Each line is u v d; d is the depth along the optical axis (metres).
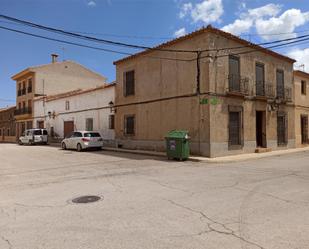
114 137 21.95
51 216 5.38
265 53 18.86
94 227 4.72
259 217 5.10
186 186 7.86
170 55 17.06
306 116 23.44
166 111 17.23
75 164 13.02
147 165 12.47
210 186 7.81
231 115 16.09
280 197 6.51
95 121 24.31
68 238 4.27
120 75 21.30
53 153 18.81
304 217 5.08
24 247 3.99
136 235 4.34
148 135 18.59
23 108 38.38
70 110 28.09
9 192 7.61
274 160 14.16
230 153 15.63
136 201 6.32
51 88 37.75
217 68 15.23
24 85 39.38
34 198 6.87
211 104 14.74
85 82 41.62
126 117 20.67
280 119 20.36
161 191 7.27
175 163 13.12
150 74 18.53
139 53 19.28
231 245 3.92
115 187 7.88
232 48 15.96
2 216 5.46
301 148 21.36
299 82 22.75
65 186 8.21
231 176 9.38
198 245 3.94
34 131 30.05
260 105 18.16
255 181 8.45
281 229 4.50
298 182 8.23
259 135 18.91
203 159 13.67
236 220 4.95
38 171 11.12
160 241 4.10
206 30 14.83
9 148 24.42
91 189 7.70
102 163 13.25
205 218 5.08
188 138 14.14
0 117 48.00
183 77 16.19
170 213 5.41
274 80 19.66
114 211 5.59
